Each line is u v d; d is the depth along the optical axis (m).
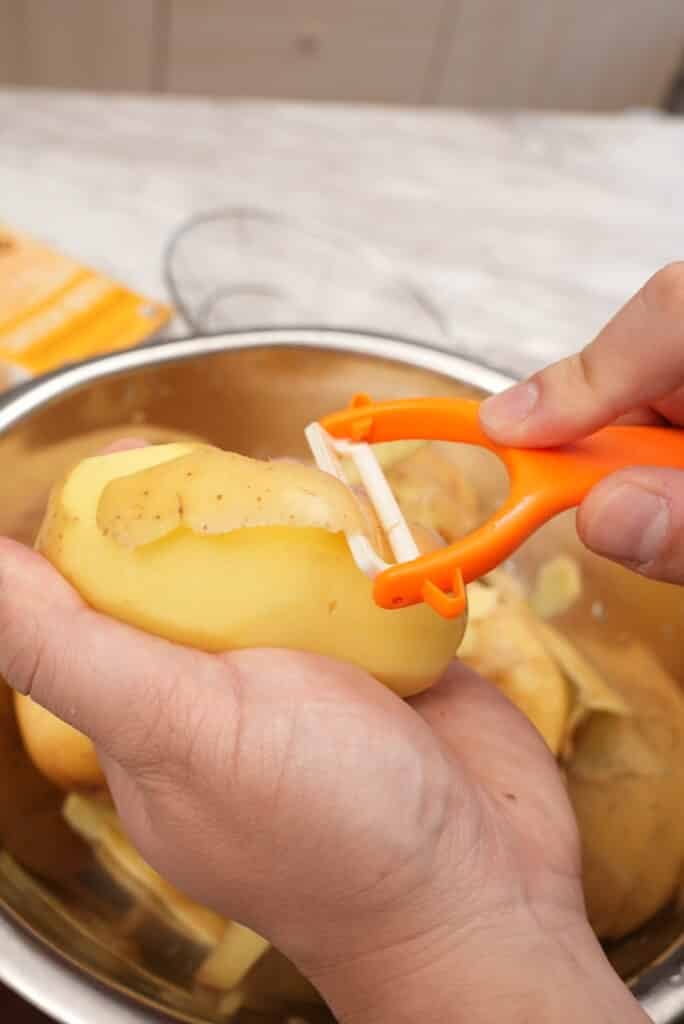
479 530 0.32
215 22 1.15
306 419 0.46
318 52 1.22
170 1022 0.31
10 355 0.52
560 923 0.33
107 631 0.31
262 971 0.36
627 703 0.45
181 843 0.33
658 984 0.33
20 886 0.35
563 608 0.48
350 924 0.32
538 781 0.37
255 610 0.32
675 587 0.43
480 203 0.73
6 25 1.11
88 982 0.31
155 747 0.31
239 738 0.31
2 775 0.39
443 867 0.32
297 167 0.73
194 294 0.61
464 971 0.32
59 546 0.32
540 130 0.81
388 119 0.80
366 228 0.69
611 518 0.31
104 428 0.43
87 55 1.17
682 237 0.73
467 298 0.65
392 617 0.33
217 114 0.76
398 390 0.45
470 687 0.40
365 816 0.31
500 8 1.21
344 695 0.32
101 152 0.70
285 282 0.64
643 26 1.26
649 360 0.33
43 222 0.64
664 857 0.39
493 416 0.33
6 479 0.40
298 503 0.30
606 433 0.33
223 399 0.45
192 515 0.30
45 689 0.31
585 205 0.75
